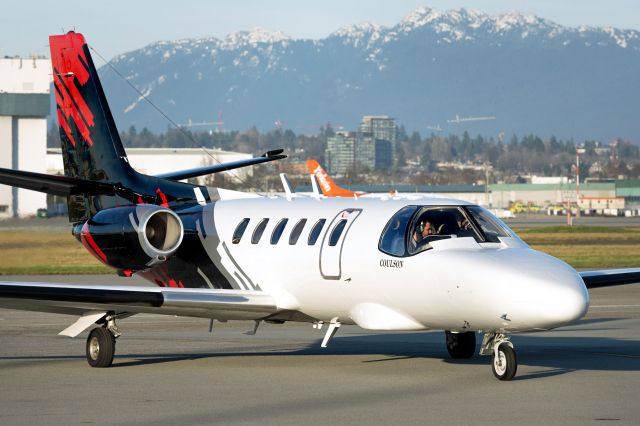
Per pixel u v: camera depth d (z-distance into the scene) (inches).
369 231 1894.7
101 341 1950.1
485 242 1790.1
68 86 2422.5
